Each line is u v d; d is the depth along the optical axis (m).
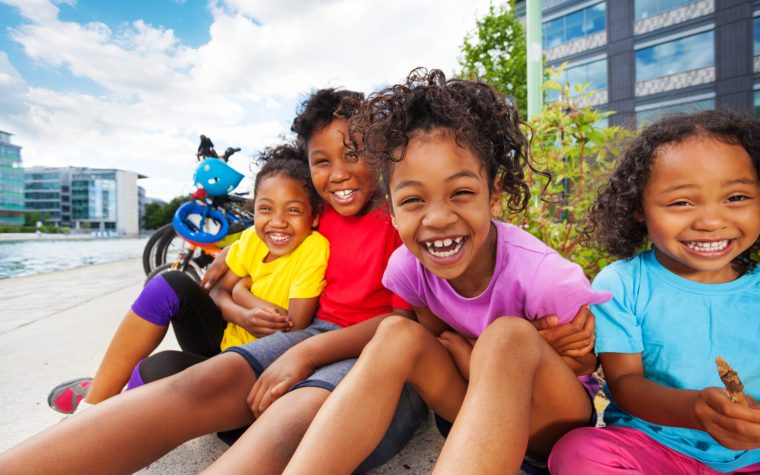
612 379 1.06
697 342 1.00
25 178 88.50
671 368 1.02
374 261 1.43
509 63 7.47
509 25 7.65
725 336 0.99
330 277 1.52
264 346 1.24
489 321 1.17
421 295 1.28
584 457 0.90
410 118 0.99
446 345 1.20
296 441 0.91
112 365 1.35
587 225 1.58
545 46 18.67
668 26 15.23
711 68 14.13
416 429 1.31
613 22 16.56
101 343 2.50
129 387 1.27
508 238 1.14
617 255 1.23
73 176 88.75
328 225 1.59
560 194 2.11
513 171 1.19
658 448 0.95
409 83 1.07
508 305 1.13
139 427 0.96
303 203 1.55
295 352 1.18
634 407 0.98
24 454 0.85
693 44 14.58
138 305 1.37
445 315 1.26
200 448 1.30
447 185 0.96
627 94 16.41
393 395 0.92
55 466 0.86
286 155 1.83
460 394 1.11
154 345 1.41
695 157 0.96
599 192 1.38
